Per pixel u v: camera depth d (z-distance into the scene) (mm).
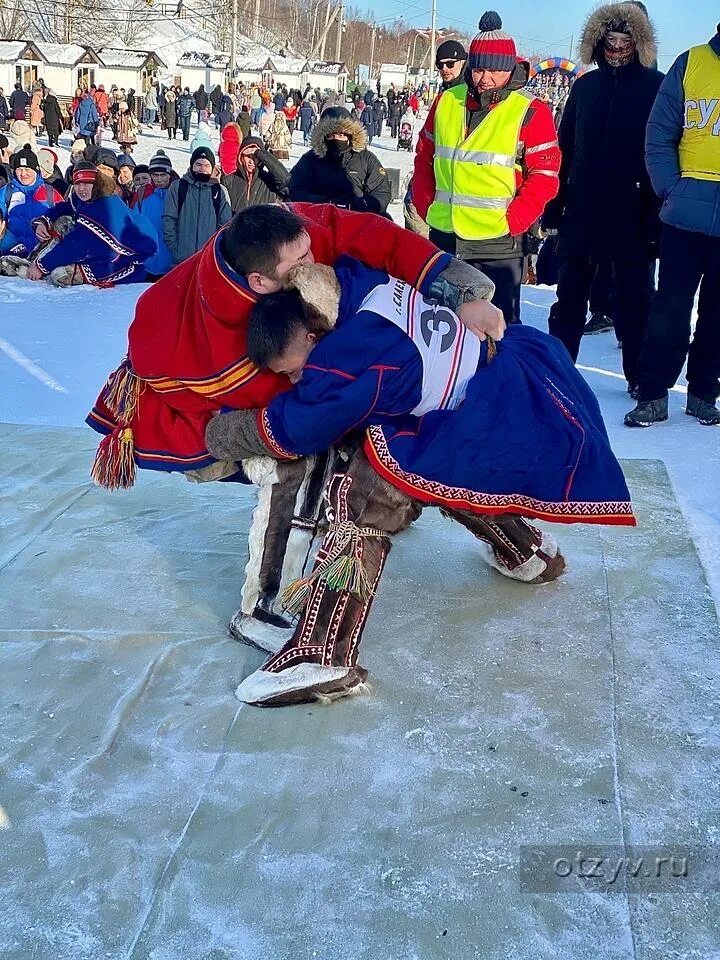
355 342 2447
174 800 2277
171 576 3312
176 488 4051
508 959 1863
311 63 53469
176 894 2014
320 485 2836
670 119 4617
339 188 6820
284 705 2607
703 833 2174
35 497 3922
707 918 1950
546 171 4914
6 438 4613
